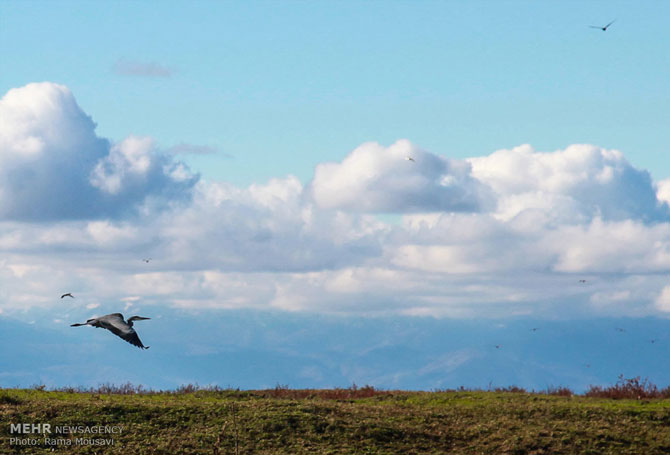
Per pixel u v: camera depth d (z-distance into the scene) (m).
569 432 57.88
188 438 56.09
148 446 54.41
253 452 53.72
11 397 65.94
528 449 54.69
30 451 53.22
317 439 56.31
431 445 55.81
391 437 57.00
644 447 55.31
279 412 61.56
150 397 76.81
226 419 60.00
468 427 59.47
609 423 60.81
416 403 74.81
